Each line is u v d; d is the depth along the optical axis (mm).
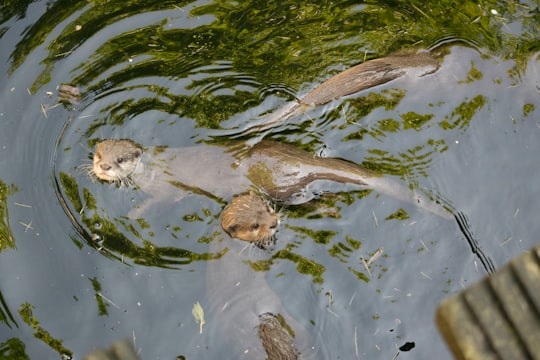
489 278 1723
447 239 2986
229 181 3121
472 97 3215
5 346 2910
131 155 3180
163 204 3127
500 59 3307
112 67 3389
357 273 2949
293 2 3533
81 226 3086
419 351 2842
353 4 3512
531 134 3150
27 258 3037
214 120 3256
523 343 1659
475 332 1688
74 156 3221
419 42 3389
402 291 2924
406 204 3039
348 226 3018
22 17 3512
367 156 3135
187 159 3174
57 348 2900
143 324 2922
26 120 3285
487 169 3098
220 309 2924
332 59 3371
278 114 3238
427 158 3119
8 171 3195
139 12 3518
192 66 3383
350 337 2869
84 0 3543
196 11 3520
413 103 3211
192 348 2879
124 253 3035
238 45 3432
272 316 2900
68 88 3346
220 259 3010
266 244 3018
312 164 3082
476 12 3457
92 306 2957
